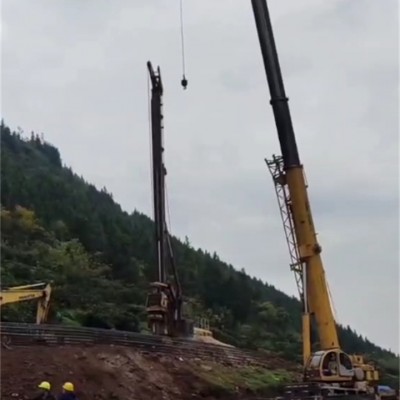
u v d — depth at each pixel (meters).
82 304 71.75
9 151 155.00
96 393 29.77
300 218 34.38
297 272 34.44
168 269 47.19
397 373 70.31
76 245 92.38
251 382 40.41
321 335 33.81
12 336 33.78
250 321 107.00
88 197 144.62
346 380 33.31
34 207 106.12
